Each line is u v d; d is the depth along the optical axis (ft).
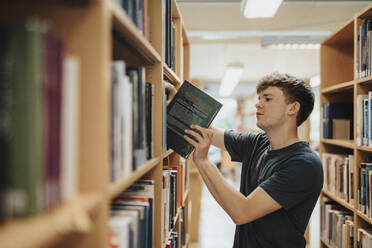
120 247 2.28
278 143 4.99
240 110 39.11
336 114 7.84
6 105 1.34
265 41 12.80
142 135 2.91
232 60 20.10
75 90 1.70
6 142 1.35
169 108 4.34
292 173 4.29
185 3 10.71
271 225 4.61
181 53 6.17
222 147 6.24
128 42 2.74
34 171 1.37
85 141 1.79
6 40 1.34
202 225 14.32
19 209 1.38
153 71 3.84
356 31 6.08
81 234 1.81
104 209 1.81
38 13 1.78
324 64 8.38
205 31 13.20
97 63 1.77
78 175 1.80
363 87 6.03
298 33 13.35
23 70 1.34
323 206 8.01
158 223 3.91
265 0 7.38
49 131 1.46
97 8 1.76
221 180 4.23
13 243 1.15
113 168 2.07
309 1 10.47
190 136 4.30
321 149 8.30
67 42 1.78
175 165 5.92
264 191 4.24
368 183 5.52
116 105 2.14
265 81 5.08
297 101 4.89
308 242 11.30
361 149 5.79
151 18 3.99
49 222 1.37
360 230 5.83
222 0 10.60
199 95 4.30
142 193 3.43
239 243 5.10
